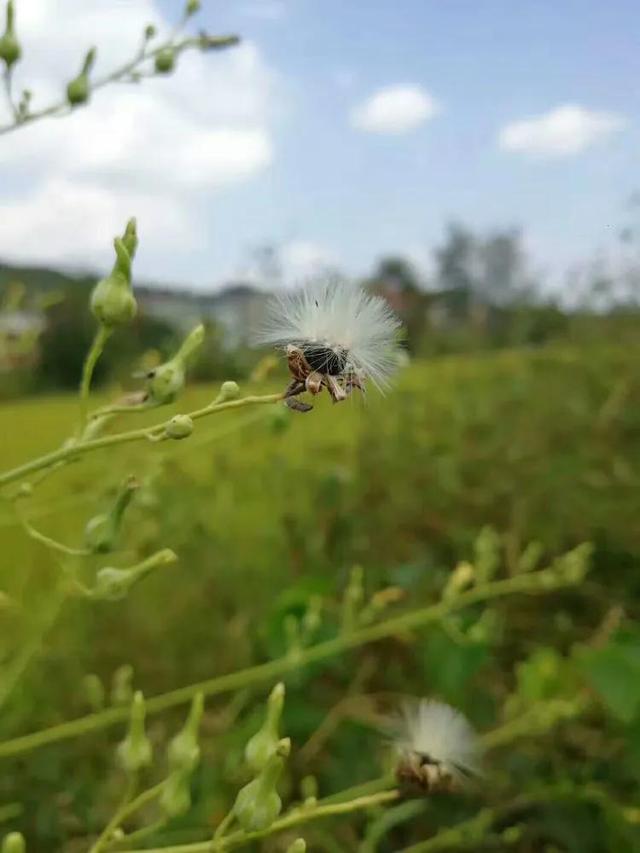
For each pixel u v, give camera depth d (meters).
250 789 0.10
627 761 0.20
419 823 0.20
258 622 0.25
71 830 0.19
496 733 0.21
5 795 0.19
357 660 0.25
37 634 0.17
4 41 0.12
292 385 0.10
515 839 0.19
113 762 0.21
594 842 0.20
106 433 0.23
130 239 0.10
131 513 0.24
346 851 0.19
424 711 0.14
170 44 0.14
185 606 0.26
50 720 0.21
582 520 0.28
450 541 0.29
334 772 0.20
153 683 0.24
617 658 0.19
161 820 0.10
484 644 0.21
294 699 0.22
